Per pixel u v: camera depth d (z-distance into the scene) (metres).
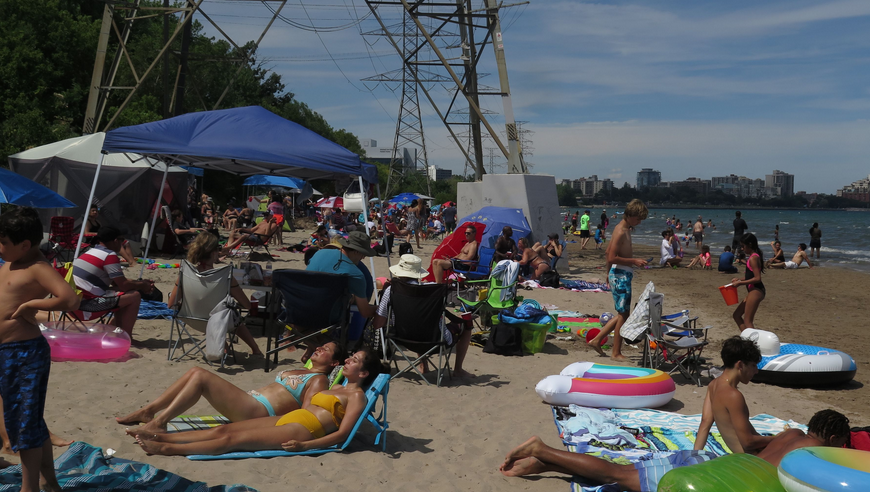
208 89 48.38
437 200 91.25
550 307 12.42
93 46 38.56
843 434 4.34
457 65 23.86
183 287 7.02
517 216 16.92
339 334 7.21
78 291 7.19
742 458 3.92
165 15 24.83
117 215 16.33
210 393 4.88
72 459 4.17
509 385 7.25
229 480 4.22
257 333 8.71
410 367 7.10
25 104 32.75
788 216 170.00
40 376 3.62
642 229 68.06
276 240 23.03
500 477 4.72
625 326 8.12
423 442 5.34
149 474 4.02
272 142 8.83
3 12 35.88
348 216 25.28
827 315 14.31
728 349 4.80
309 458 4.71
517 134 22.05
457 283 11.29
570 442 5.39
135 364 6.87
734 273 22.55
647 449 5.33
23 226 3.59
